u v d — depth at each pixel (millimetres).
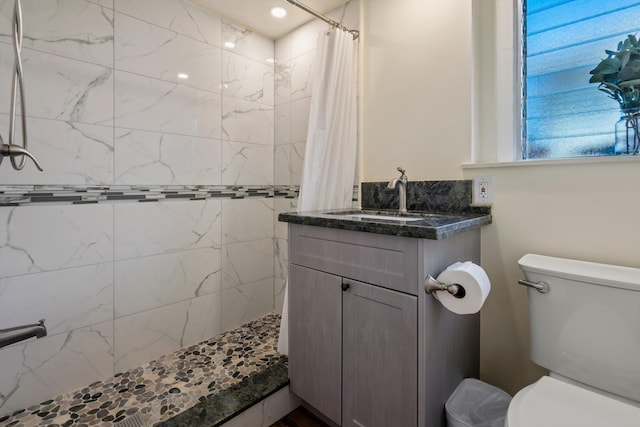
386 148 1703
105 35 1525
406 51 1607
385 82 1697
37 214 1366
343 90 1741
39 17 1351
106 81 1534
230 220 2066
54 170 1401
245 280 2164
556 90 1264
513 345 1314
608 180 1095
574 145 1232
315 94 1687
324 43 1689
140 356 1679
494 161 1387
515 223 1292
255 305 2232
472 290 940
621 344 903
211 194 1959
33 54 1338
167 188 1762
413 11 1579
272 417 1395
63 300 1440
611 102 1157
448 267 1013
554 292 1022
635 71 1108
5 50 1292
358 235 1134
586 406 828
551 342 1033
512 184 1294
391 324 1048
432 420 1030
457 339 1190
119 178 1587
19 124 1320
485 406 1152
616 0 1142
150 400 1381
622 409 815
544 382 938
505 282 1324
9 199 1301
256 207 2207
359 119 1807
